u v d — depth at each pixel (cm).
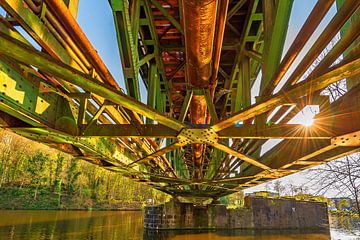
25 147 7288
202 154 1409
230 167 1359
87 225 4000
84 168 8719
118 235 3186
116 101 421
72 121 576
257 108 449
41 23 402
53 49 433
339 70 345
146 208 3659
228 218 3844
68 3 489
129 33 693
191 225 3609
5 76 412
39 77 491
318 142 606
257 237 3322
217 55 594
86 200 8112
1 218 3994
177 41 1175
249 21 971
